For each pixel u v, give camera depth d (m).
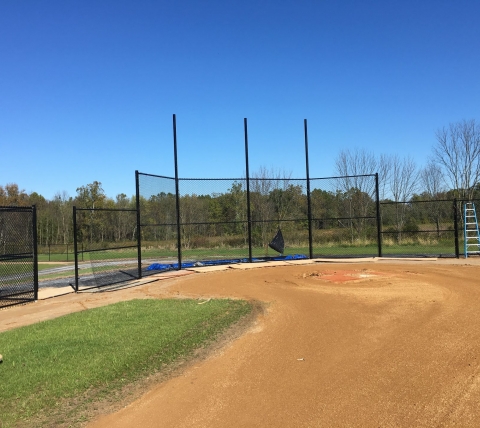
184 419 3.77
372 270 13.51
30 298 10.59
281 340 6.09
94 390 4.39
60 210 37.59
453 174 26.98
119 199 40.09
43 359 5.24
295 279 12.02
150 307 8.59
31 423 3.71
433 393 4.07
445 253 18.06
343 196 22.11
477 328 6.25
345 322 6.93
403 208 27.56
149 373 4.87
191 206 19.25
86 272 16.48
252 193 20.19
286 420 3.67
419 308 7.72
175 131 14.69
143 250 20.11
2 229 14.33
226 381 4.62
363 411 3.76
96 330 6.63
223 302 8.98
